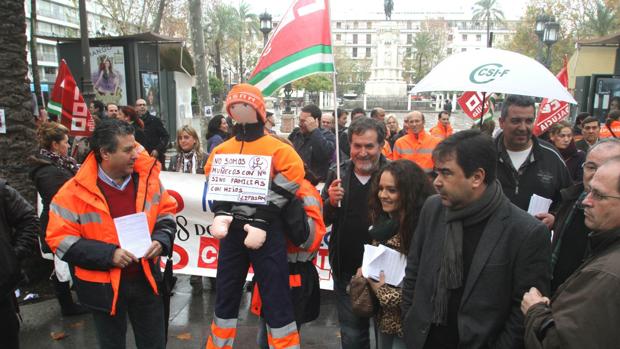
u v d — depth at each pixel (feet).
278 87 12.20
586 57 55.47
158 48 53.62
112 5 96.78
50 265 18.51
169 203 11.63
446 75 11.37
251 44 212.02
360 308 9.91
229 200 10.39
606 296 5.65
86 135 23.91
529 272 7.18
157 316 11.23
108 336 10.76
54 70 209.26
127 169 10.37
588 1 118.21
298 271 11.43
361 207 11.32
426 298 7.96
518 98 11.03
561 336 5.90
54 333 15.02
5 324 10.63
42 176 15.05
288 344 10.55
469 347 7.36
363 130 11.07
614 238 6.20
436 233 8.09
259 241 9.98
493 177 7.50
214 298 18.11
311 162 22.90
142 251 10.45
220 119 25.91
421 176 9.70
